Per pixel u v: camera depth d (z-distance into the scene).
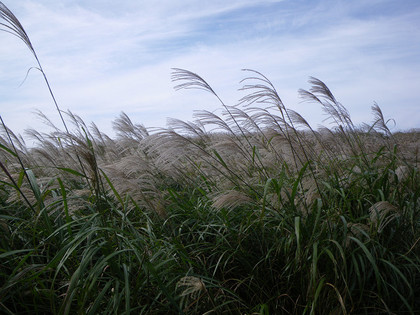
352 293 2.97
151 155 5.59
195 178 5.52
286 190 3.57
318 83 5.17
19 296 2.71
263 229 3.48
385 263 3.10
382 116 5.70
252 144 4.80
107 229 2.83
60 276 3.03
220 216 4.00
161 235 3.63
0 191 4.37
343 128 5.70
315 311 2.81
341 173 4.60
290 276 3.16
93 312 2.25
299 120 4.77
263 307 2.50
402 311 2.89
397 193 3.85
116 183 3.54
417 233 3.54
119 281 2.65
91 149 3.21
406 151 5.71
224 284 3.14
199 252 3.44
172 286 2.86
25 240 3.28
